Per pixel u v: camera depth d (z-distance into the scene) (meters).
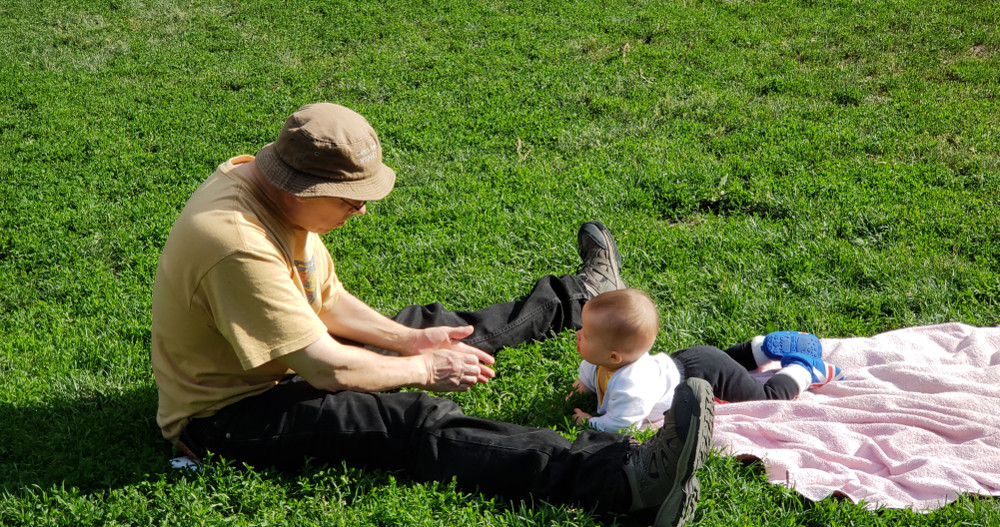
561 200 6.48
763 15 11.66
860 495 3.30
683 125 7.93
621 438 3.31
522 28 11.80
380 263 5.67
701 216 6.20
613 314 3.66
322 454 3.42
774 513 3.28
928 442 3.60
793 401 3.88
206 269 3.08
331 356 3.26
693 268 5.33
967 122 7.58
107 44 12.27
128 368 4.48
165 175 7.52
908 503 3.26
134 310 5.18
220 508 3.34
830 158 6.98
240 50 11.69
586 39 11.05
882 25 10.80
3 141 8.52
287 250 3.32
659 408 3.83
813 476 3.42
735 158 7.04
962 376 4.02
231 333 3.11
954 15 10.92
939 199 6.09
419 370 3.48
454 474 3.32
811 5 11.98
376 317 3.97
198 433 3.47
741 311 4.82
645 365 3.80
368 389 3.38
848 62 9.63
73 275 5.69
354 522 3.20
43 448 3.69
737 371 3.99
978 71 8.91
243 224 3.11
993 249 5.31
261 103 9.56
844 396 4.02
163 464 3.51
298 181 3.10
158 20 13.34
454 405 3.49
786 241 5.66
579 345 3.82
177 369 3.41
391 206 6.59
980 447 3.50
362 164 3.15
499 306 4.47
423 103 9.16
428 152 7.73
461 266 5.54
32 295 5.43
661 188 6.53
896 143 7.22
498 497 3.33
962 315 4.68
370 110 8.99
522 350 4.39
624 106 8.49
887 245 5.54
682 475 2.98
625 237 5.76
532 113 8.52
